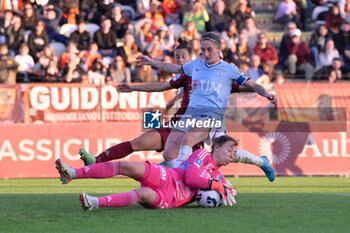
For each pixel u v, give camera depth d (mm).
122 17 58531
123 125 42375
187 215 17188
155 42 53719
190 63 22875
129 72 50625
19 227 15461
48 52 51219
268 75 51438
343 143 44219
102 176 17281
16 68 48656
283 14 64125
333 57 57062
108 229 14930
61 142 42625
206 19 59062
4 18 56219
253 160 21359
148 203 18062
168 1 60781
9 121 42000
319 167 44188
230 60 54281
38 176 42688
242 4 59156
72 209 19000
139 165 17422
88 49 55656
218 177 19500
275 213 18031
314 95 43500
